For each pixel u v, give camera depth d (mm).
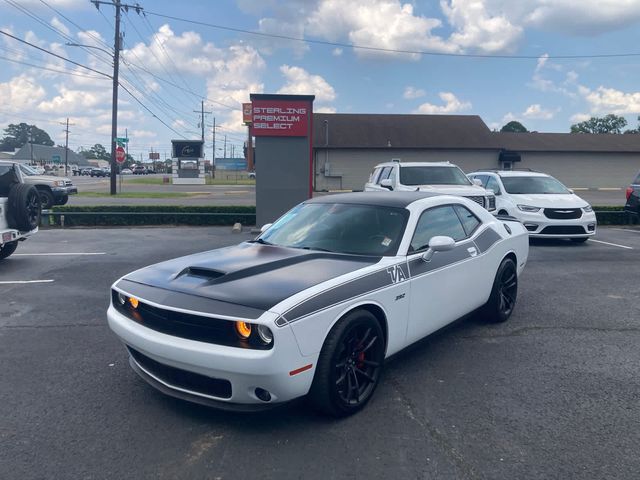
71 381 4461
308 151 14164
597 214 16609
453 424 3701
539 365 4785
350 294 3748
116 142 30953
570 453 3326
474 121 44312
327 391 3576
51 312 6559
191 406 3984
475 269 5293
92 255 10719
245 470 3150
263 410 3424
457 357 4973
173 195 32281
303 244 4742
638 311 6566
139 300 3773
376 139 40531
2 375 4594
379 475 3098
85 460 3262
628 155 42406
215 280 3816
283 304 3387
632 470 3141
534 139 43750
